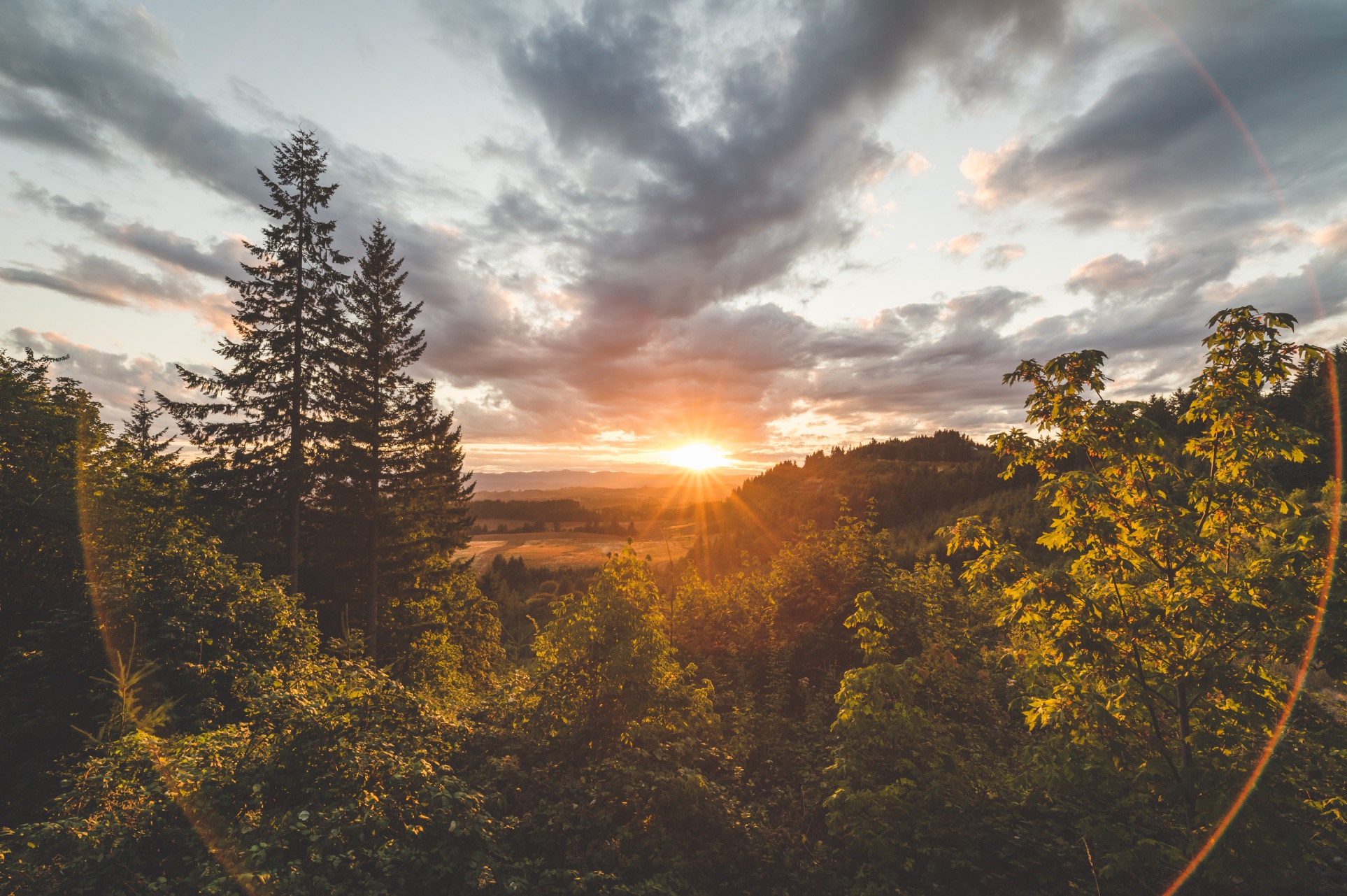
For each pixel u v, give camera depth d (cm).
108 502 1327
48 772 698
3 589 1070
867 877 584
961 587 1445
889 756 679
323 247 2075
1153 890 533
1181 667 481
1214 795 439
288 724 577
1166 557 507
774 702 1052
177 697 881
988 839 625
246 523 1880
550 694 794
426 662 2166
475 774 660
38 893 401
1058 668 526
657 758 666
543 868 544
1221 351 498
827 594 1267
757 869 600
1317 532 420
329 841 451
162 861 451
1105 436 521
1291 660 428
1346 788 464
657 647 809
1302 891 525
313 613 1436
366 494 2061
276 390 1952
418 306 2497
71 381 1563
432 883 473
